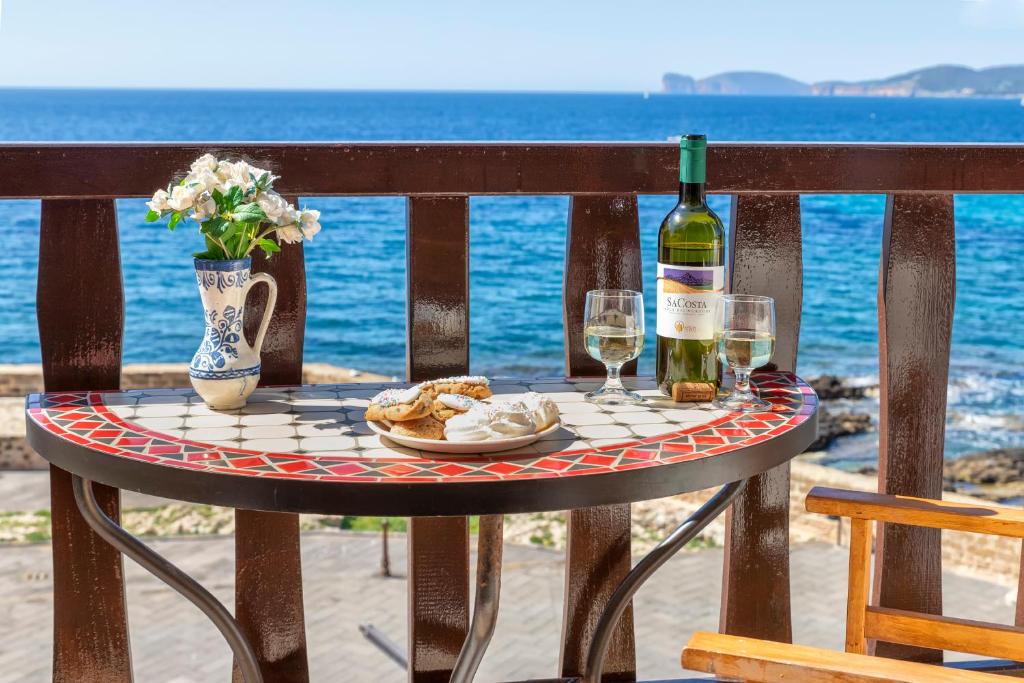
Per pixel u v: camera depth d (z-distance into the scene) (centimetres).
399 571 1202
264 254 172
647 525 1141
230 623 147
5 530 1289
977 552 1031
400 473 117
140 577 1192
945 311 193
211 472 117
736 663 107
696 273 152
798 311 189
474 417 127
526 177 176
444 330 178
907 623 143
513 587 1048
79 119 7700
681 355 154
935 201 190
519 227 2355
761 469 132
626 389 161
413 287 176
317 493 114
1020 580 198
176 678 954
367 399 154
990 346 2091
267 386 169
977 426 1697
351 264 2464
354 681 936
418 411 128
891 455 196
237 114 8444
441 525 181
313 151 169
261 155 168
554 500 117
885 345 193
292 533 178
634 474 120
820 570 1056
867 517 142
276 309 174
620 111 9200
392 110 9394
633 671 191
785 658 107
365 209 2462
